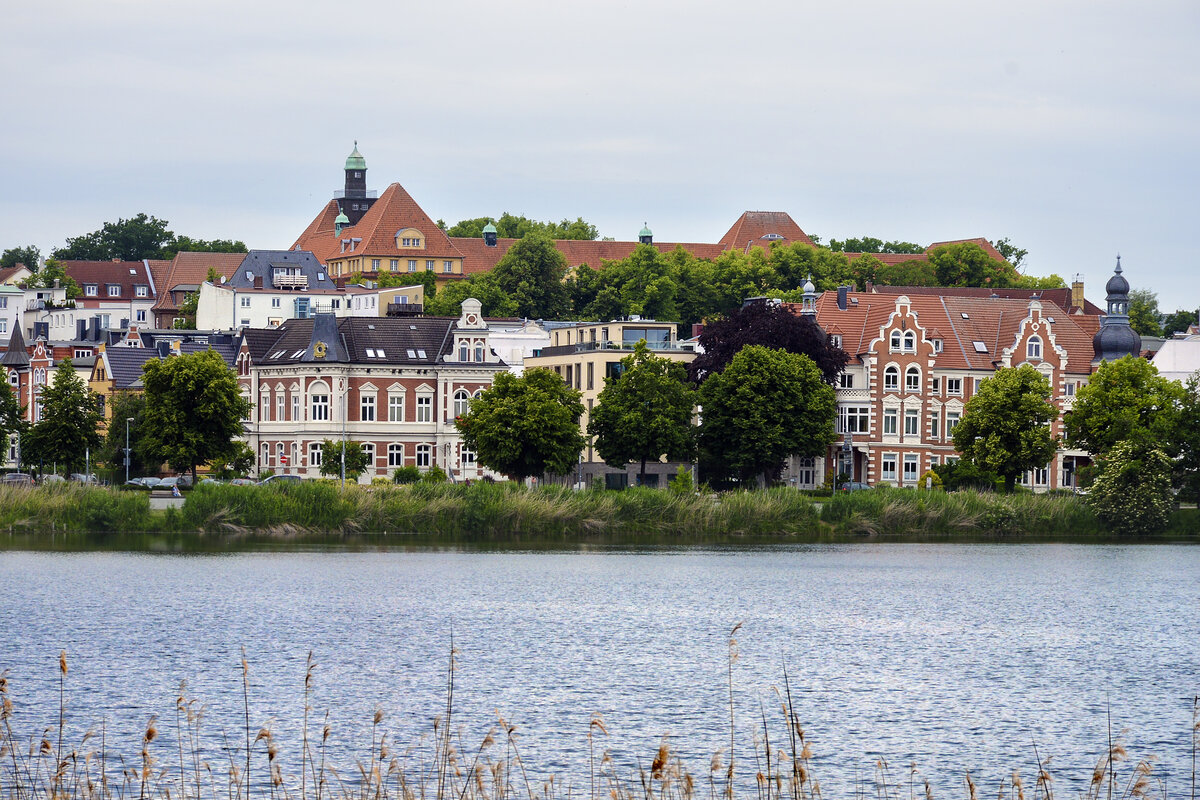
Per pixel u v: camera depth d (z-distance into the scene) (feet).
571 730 249.96
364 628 346.95
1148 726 259.19
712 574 456.45
